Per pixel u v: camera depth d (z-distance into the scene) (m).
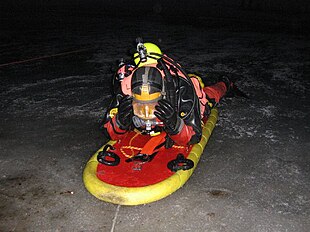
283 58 7.52
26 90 5.46
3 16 13.33
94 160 3.05
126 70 2.83
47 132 4.04
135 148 3.21
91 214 2.65
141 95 2.51
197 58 7.46
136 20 12.60
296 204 2.75
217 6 17.02
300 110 4.71
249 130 4.07
